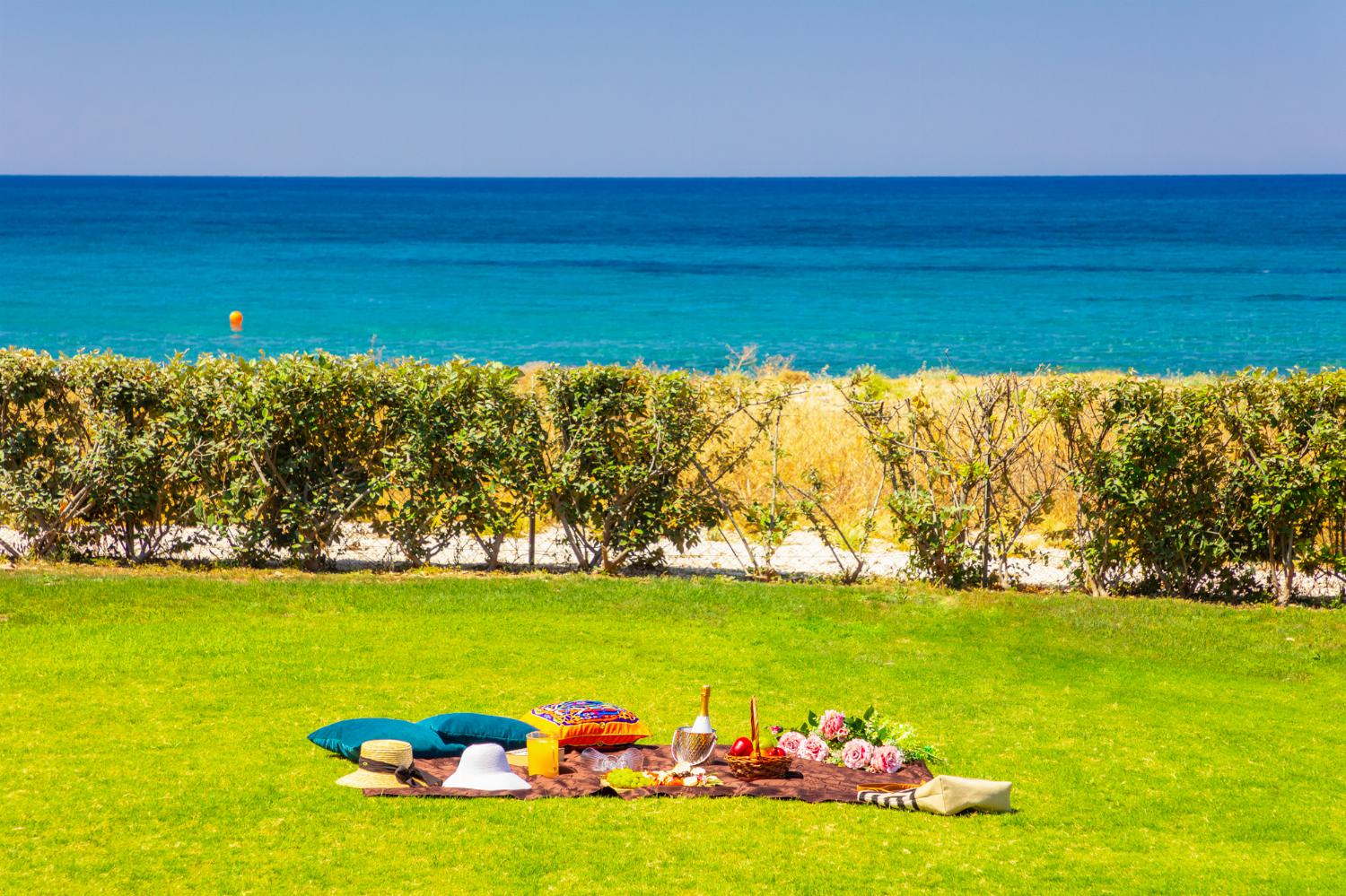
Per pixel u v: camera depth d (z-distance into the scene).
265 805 7.46
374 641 11.50
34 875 6.43
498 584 13.88
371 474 14.79
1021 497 14.95
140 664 10.46
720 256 105.81
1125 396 14.34
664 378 14.90
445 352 47.31
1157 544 14.62
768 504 15.44
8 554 14.74
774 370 22.25
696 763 8.38
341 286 75.44
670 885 6.59
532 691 10.21
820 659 11.61
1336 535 14.41
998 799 7.95
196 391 14.38
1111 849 7.48
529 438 14.77
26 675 10.02
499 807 7.54
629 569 15.45
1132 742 9.59
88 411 14.46
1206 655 12.23
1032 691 10.95
